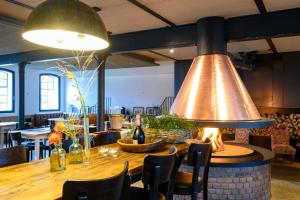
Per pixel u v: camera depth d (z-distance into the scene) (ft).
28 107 37.83
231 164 10.64
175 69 29.09
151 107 38.06
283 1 11.87
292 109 23.61
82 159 6.76
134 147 7.93
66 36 7.15
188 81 13.79
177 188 7.84
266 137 21.72
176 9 13.11
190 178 8.46
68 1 5.81
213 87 12.79
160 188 7.32
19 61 24.56
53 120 29.04
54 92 42.37
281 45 20.99
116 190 4.34
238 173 10.86
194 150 7.72
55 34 7.02
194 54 25.35
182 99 13.43
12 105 35.83
